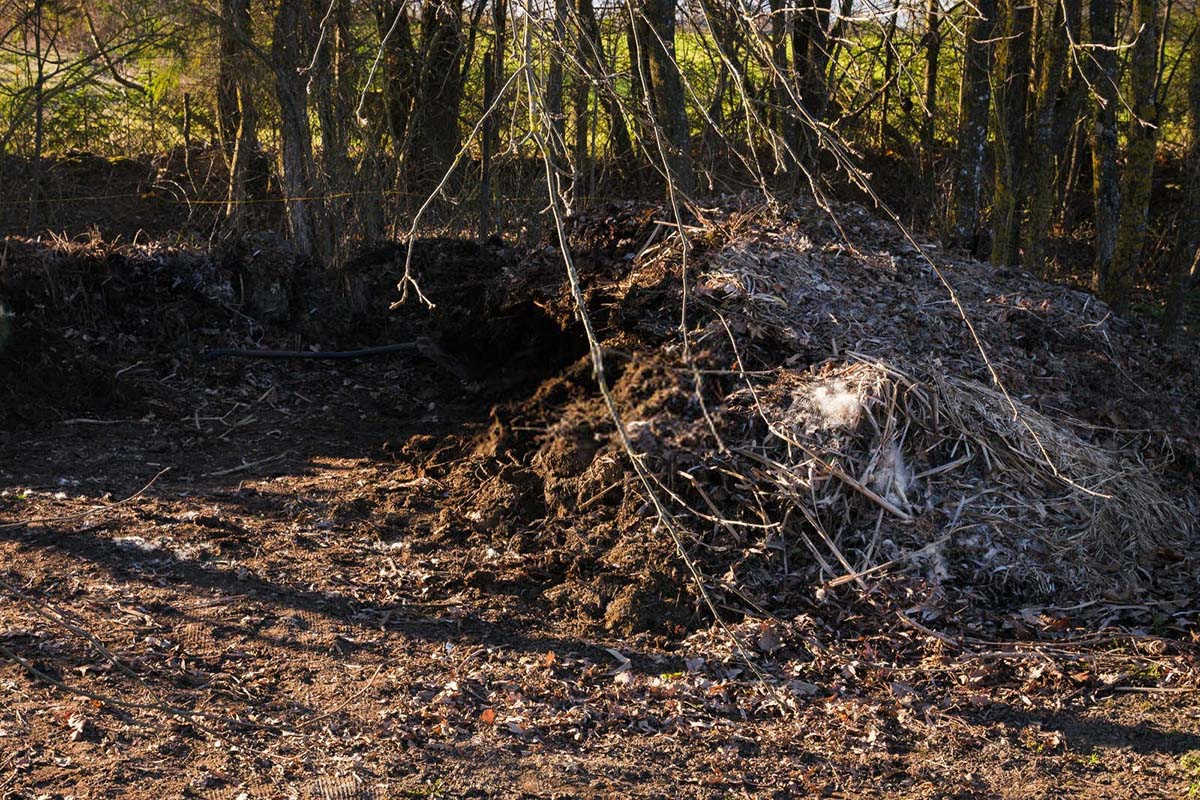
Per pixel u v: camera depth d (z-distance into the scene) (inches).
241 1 435.8
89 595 212.7
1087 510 243.6
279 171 508.7
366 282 394.6
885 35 215.9
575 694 189.5
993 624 217.8
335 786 157.5
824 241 313.7
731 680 195.8
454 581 228.5
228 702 179.9
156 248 367.6
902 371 256.2
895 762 171.8
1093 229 680.4
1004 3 437.4
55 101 531.5
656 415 251.0
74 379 321.7
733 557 227.8
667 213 318.7
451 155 513.3
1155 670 200.5
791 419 245.0
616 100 174.1
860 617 216.4
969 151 421.1
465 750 169.3
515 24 138.5
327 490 273.4
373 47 454.3
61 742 164.2
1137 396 287.9
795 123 399.5
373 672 192.9
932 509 237.5
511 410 288.5
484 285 356.5
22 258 346.3
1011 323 296.4
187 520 249.9
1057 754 175.6
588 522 241.6
